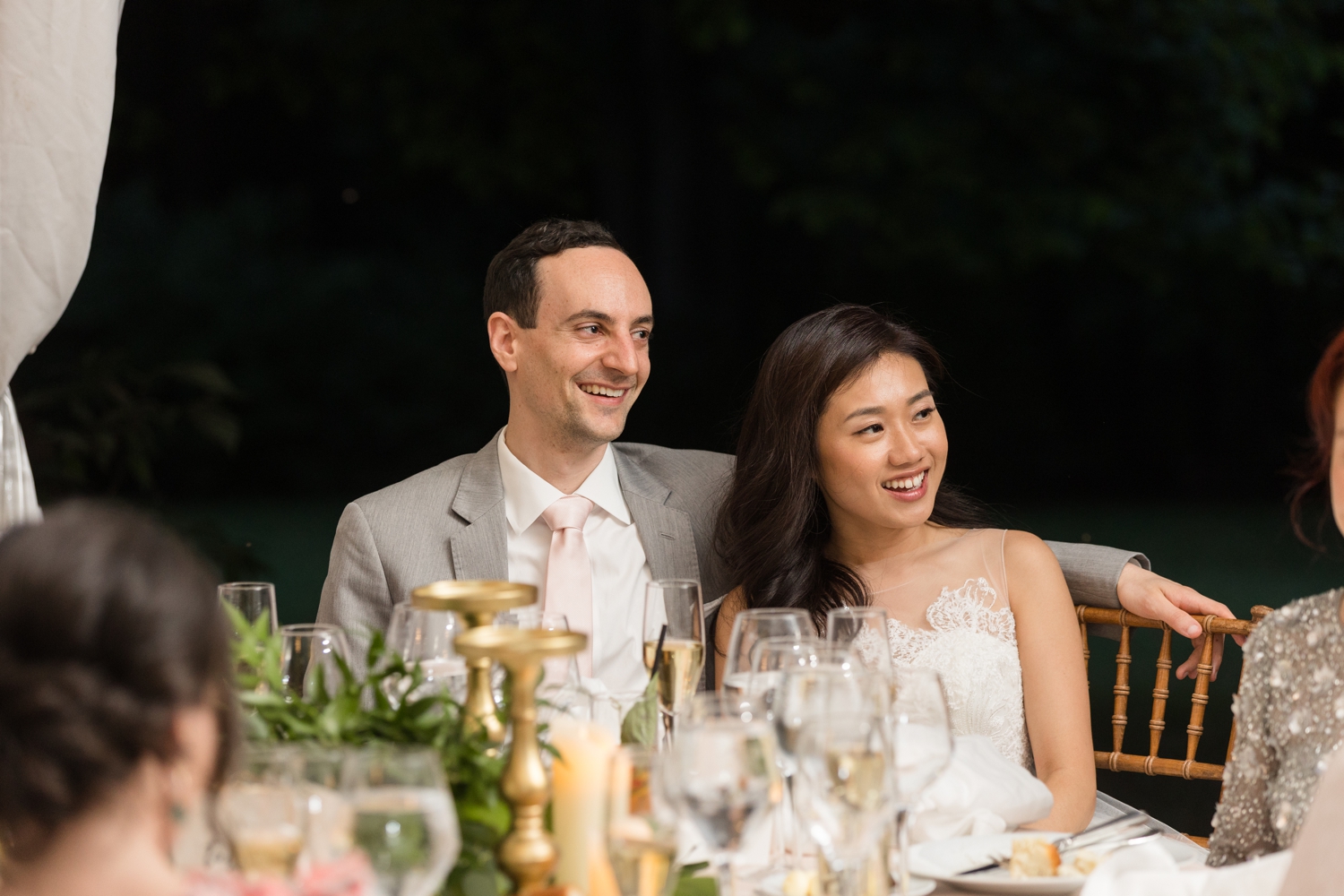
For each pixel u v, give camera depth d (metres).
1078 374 16.66
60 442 5.11
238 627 1.82
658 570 3.39
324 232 19.03
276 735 1.72
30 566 1.21
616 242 3.40
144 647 1.20
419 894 1.36
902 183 14.77
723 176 17.00
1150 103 14.51
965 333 16.61
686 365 16.17
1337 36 15.33
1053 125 14.26
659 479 3.55
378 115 18.05
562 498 3.37
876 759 1.57
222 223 18.00
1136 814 2.15
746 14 14.89
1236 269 15.95
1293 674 2.09
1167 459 16.58
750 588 3.29
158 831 1.25
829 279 17.12
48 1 2.84
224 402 16.98
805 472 3.20
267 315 17.36
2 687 1.17
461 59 15.91
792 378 3.16
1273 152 16.05
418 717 1.67
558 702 1.88
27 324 2.92
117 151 18.36
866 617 2.21
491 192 16.45
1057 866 1.87
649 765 1.55
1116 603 3.19
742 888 1.84
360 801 1.34
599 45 16.36
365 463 17.55
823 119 15.03
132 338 17.16
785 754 1.76
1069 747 2.97
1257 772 2.12
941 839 2.11
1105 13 13.98
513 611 1.94
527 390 3.36
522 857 1.56
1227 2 14.17
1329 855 1.50
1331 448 1.95
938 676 1.79
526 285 3.29
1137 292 16.33
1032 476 16.58
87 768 1.17
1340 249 14.77
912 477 3.13
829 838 1.60
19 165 2.86
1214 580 10.90
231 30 16.45
